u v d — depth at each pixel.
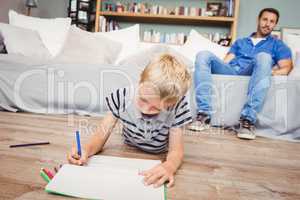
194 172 0.88
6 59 1.92
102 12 3.53
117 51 2.80
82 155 0.83
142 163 0.86
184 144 1.29
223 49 2.79
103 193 0.63
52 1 3.82
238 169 0.96
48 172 0.75
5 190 0.64
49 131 1.32
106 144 1.15
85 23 3.53
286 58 2.20
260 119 1.68
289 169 1.01
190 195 0.70
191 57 2.76
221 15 3.42
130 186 0.67
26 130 1.31
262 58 1.68
